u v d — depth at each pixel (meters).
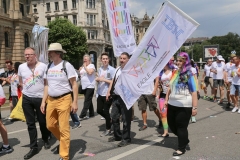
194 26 4.46
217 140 5.37
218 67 10.66
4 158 4.61
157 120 7.66
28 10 41.03
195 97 4.40
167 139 5.57
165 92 5.81
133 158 4.40
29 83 4.76
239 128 6.36
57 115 4.51
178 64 4.48
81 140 5.63
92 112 8.45
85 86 7.79
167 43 4.65
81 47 42.41
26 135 6.21
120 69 5.49
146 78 4.84
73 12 56.91
